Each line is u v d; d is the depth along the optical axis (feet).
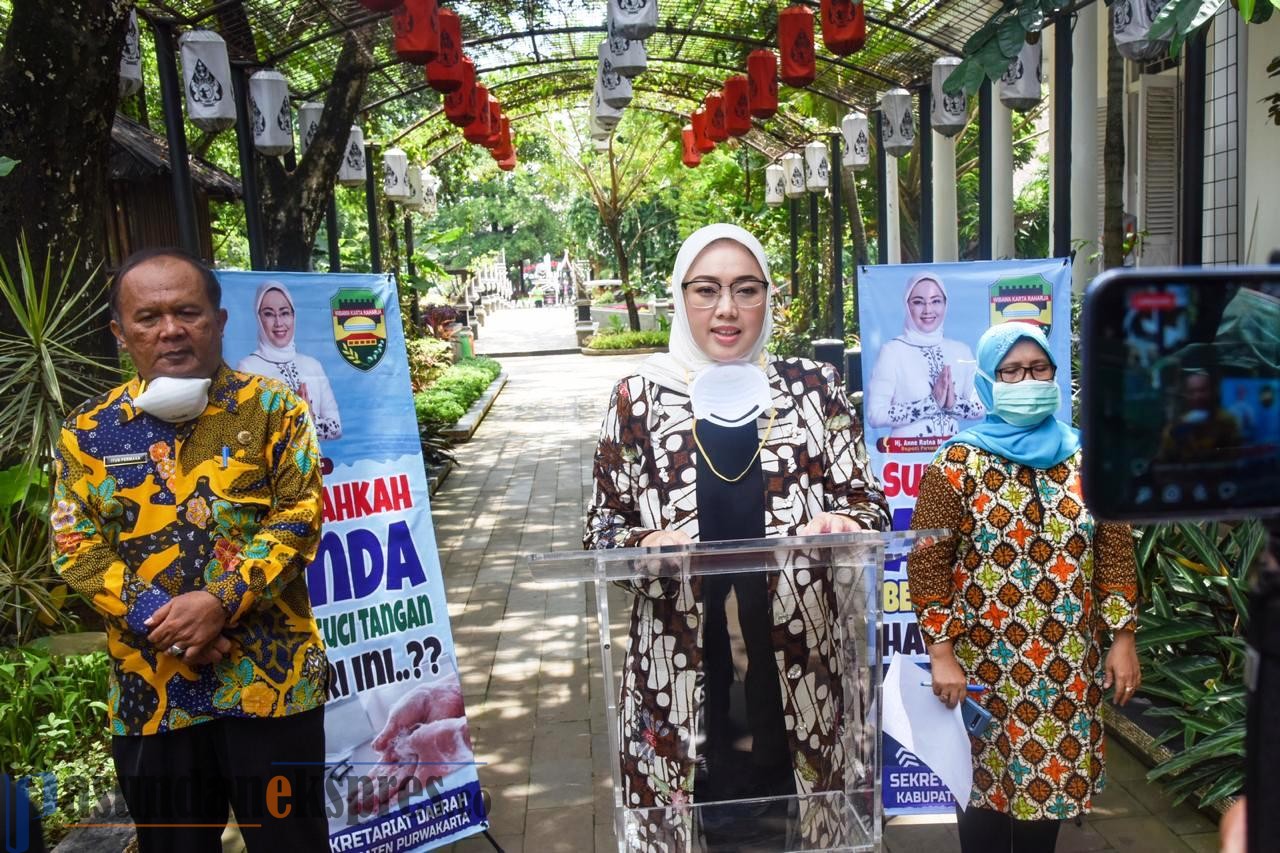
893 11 20.30
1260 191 19.27
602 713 13.07
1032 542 7.23
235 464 6.85
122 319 6.78
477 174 66.03
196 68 16.19
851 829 5.88
